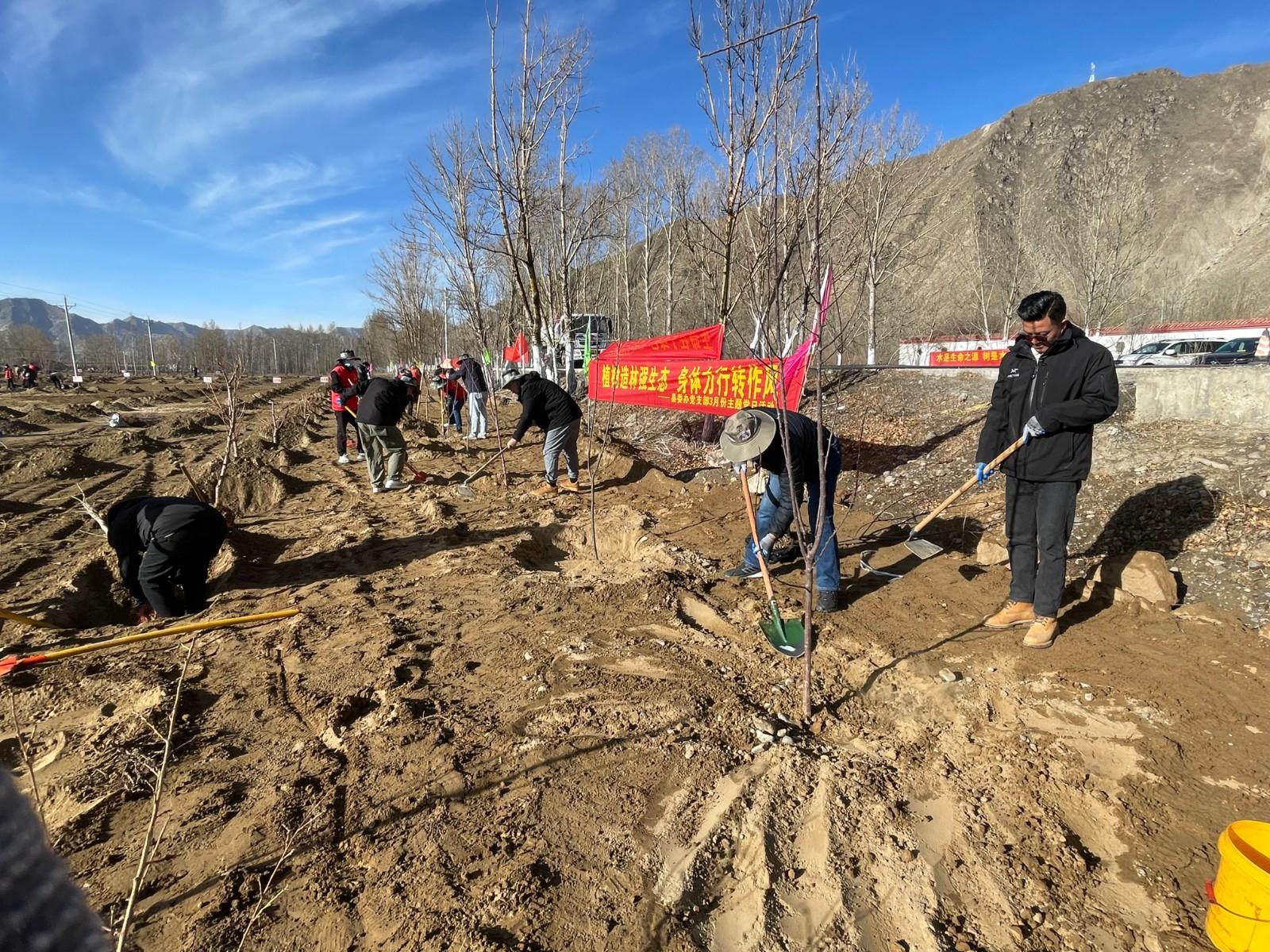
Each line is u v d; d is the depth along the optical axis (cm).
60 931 64
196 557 469
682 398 914
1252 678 325
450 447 1166
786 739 297
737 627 412
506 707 326
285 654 390
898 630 400
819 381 278
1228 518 458
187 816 256
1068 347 360
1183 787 264
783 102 611
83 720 332
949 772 278
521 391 770
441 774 276
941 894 221
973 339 2536
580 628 413
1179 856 234
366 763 284
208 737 310
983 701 326
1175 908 215
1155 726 299
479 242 1036
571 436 783
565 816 252
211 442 1417
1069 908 215
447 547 589
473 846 237
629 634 404
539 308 1069
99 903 219
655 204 2492
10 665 297
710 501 716
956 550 533
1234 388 600
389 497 809
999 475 635
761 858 232
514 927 204
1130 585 407
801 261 314
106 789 273
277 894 219
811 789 266
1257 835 204
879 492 684
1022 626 395
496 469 949
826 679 350
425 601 466
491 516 686
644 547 578
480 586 490
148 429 1588
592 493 600
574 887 220
